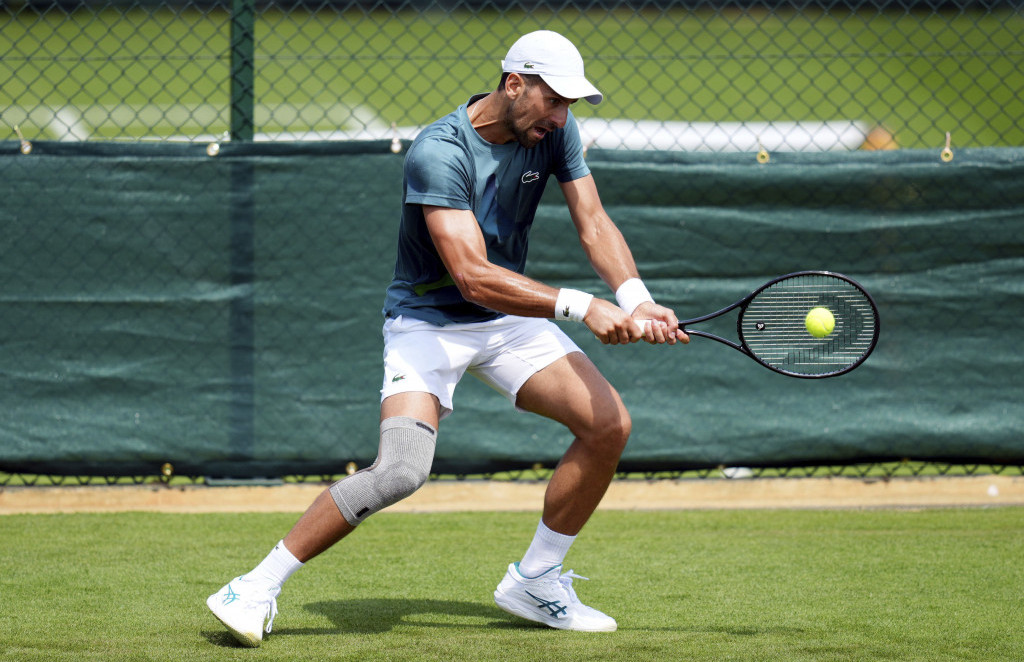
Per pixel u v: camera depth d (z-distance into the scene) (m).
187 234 15.53
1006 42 56.81
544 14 60.09
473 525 14.77
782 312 12.55
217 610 9.45
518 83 9.54
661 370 15.74
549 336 10.30
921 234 15.63
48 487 15.73
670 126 38.81
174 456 15.59
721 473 16.73
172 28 55.75
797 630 10.17
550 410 10.18
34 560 12.77
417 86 56.84
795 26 57.41
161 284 15.54
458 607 11.07
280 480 15.91
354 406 15.70
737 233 15.63
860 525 14.68
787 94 53.09
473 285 9.38
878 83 53.94
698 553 13.27
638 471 15.89
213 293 15.58
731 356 15.74
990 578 12.05
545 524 10.24
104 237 15.47
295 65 57.75
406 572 12.47
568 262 15.64
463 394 15.68
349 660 9.23
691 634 10.06
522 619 10.59
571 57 9.52
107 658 9.23
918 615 10.66
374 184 15.55
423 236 9.84
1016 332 15.62
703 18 57.84
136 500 15.71
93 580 11.92
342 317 15.64
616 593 11.56
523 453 15.70
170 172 15.48
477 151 9.80
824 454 15.74
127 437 15.55
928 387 15.69
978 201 15.57
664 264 15.65
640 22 58.94
